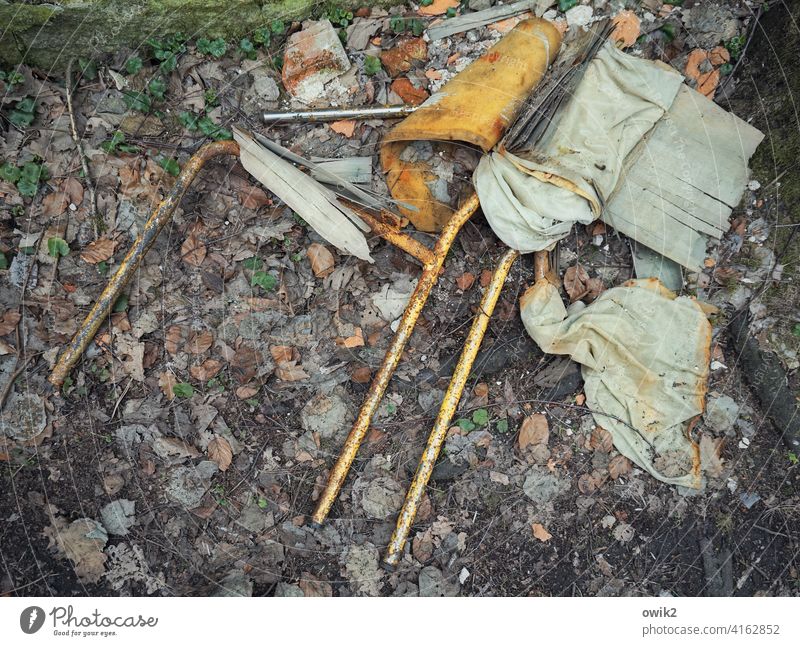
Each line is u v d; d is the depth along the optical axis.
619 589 0.90
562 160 0.91
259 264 0.97
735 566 0.91
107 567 0.89
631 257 0.97
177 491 0.91
